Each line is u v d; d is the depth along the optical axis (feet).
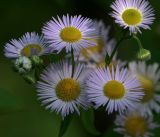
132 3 0.79
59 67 0.77
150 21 0.78
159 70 0.95
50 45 0.76
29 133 1.03
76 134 1.01
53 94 0.76
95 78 0.75
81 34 0.77
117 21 0.77
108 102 0.75
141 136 0.94
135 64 0.95
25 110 0.85
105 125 1.03
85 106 0.76
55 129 1.03
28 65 0.74
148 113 0.94
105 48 0.95
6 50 0.79
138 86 0.76
